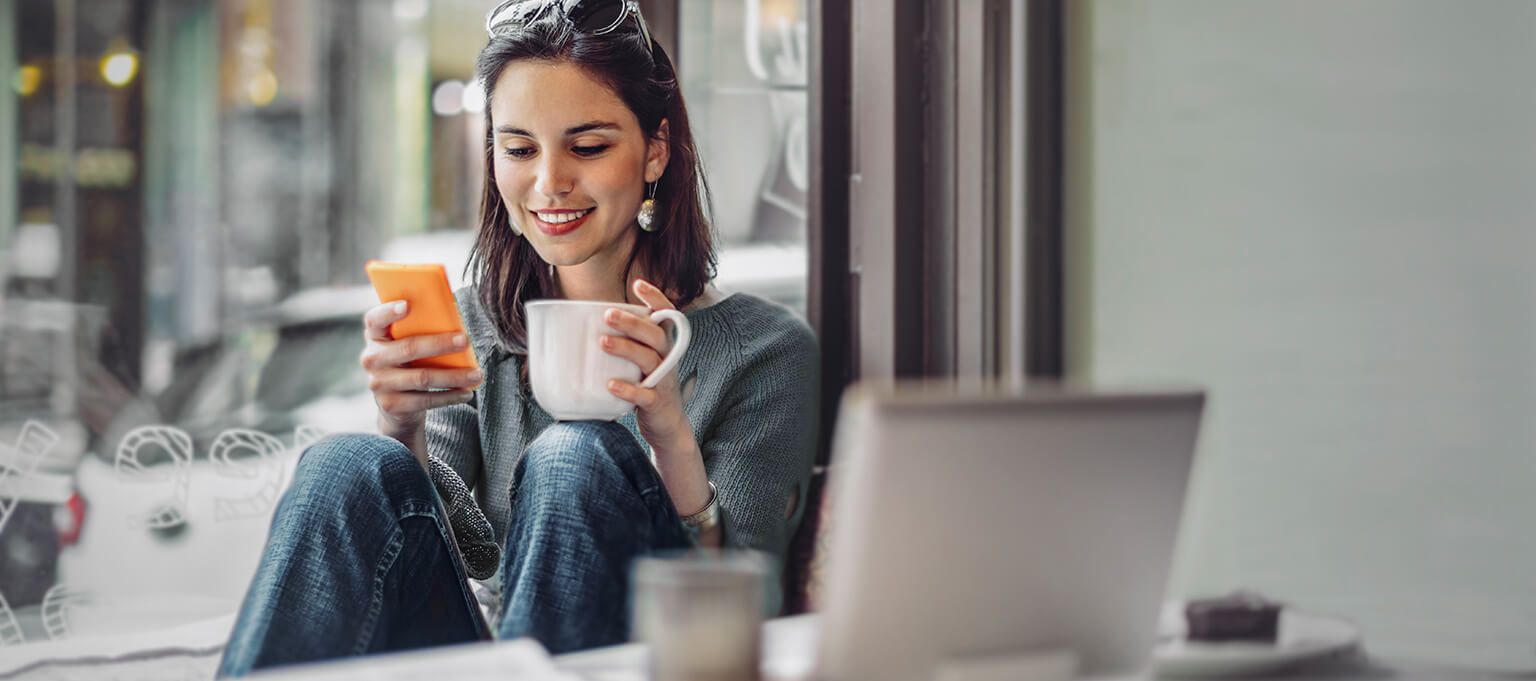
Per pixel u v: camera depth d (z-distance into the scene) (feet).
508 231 5.54
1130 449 2.50
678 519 4.12
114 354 12.46
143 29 13.10
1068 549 2.49
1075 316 5.50
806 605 5.35
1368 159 4.73
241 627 3.79
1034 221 5.41
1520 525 4.47
